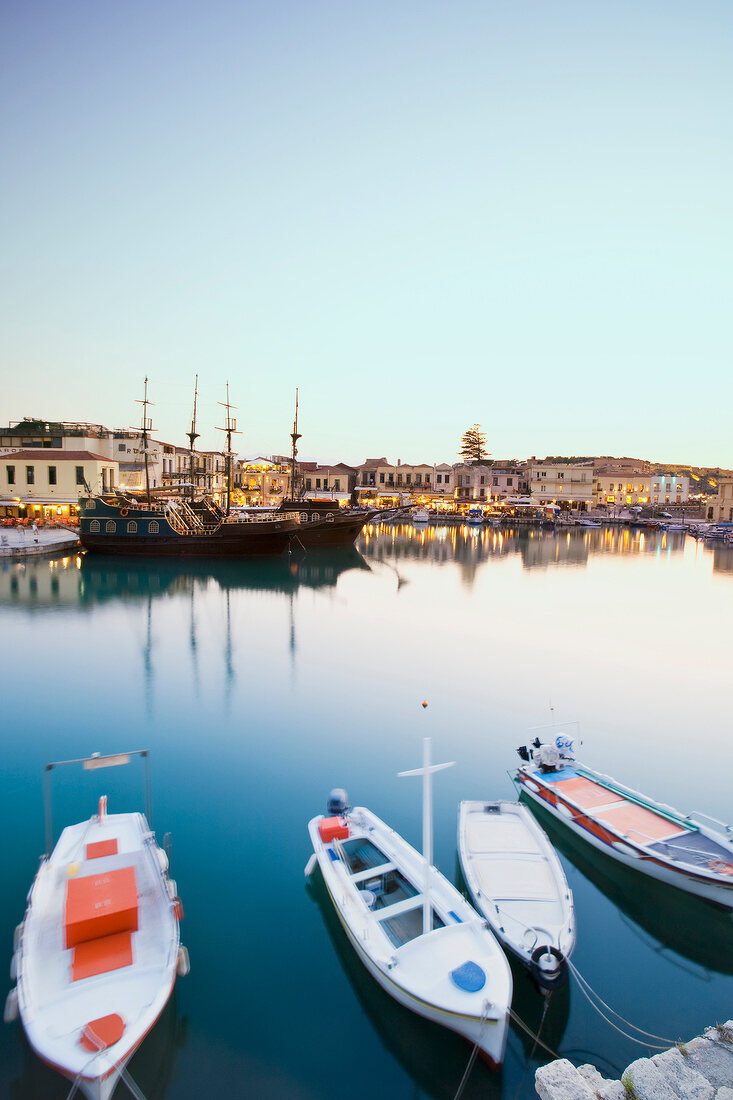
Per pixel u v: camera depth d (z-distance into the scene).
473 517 107.38
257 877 11.40
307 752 17.17
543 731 18.98
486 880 9.82
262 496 105.94
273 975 9.13
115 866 9.34
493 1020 7.12
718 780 15.98
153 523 54.00
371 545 76.75
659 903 10.81
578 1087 6.83
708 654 28.53
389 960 7.92
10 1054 7.59
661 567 59.78
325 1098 7.39
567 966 8.17
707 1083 6.77
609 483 124.94
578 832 12.25
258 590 43.19
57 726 18.91
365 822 11.32
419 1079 7.65
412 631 32.28
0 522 67.38
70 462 69.06
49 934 8.14
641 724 19.80
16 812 13.72
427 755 8.46
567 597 43.38
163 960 7.79
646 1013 8.69
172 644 28.67
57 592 40.38
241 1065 7.76
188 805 14.12
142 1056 7.82
